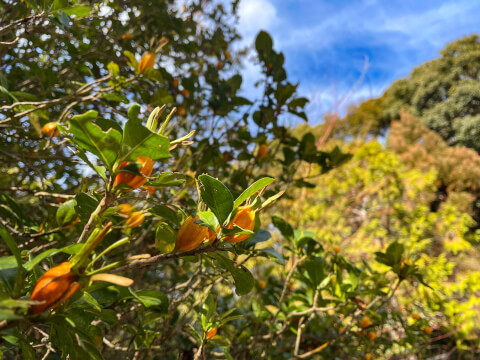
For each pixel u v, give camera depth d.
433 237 2.21
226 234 0.23
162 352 0.59
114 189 0.22
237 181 0.77
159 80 0.53
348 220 2.37
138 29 0.81
